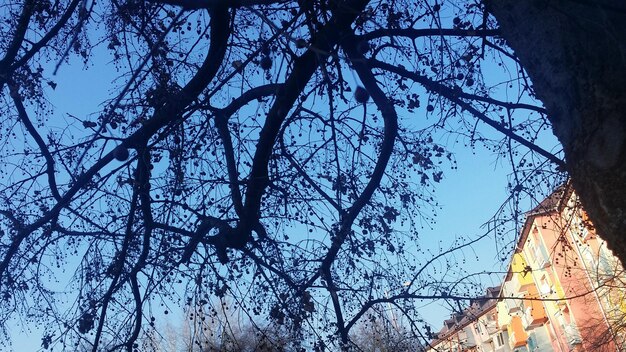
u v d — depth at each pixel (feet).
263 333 18.11
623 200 7.57
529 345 144.25
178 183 17.71
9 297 17.83
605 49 8.03
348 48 15.31
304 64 16.03
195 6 9.36
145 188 17.66
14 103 17.98
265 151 18.12
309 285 18.35
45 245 17.63
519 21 9.29
